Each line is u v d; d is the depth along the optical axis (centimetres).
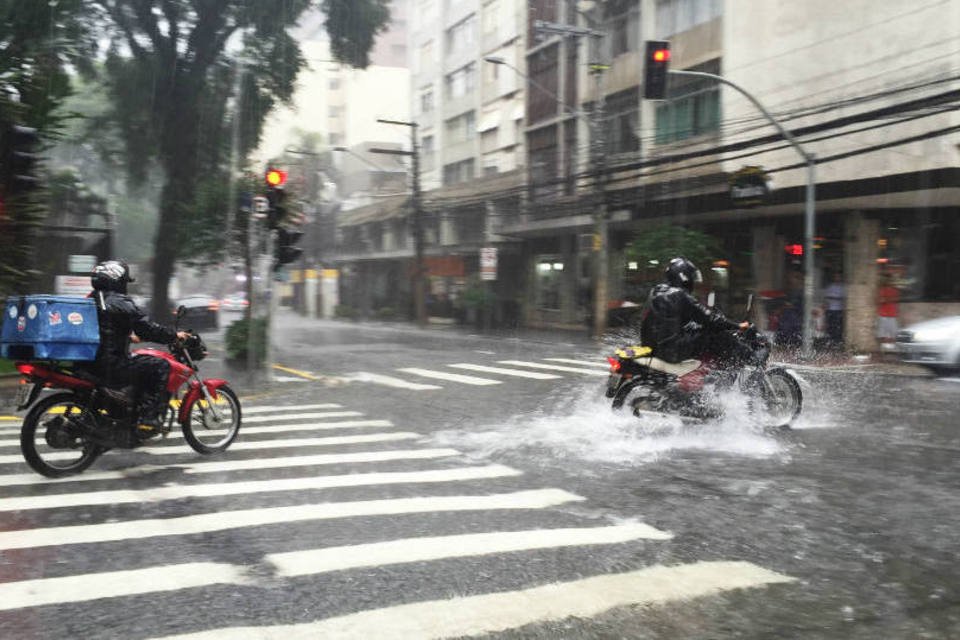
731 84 1549
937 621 355
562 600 377
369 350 2094
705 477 633
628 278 2228
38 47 1781
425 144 4328
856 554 447
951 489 593
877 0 1733
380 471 658
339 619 354
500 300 3409
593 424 892
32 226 1399
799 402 851
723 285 2278
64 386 623
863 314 1878
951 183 1555
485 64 3644
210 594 383
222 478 632
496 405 1061
